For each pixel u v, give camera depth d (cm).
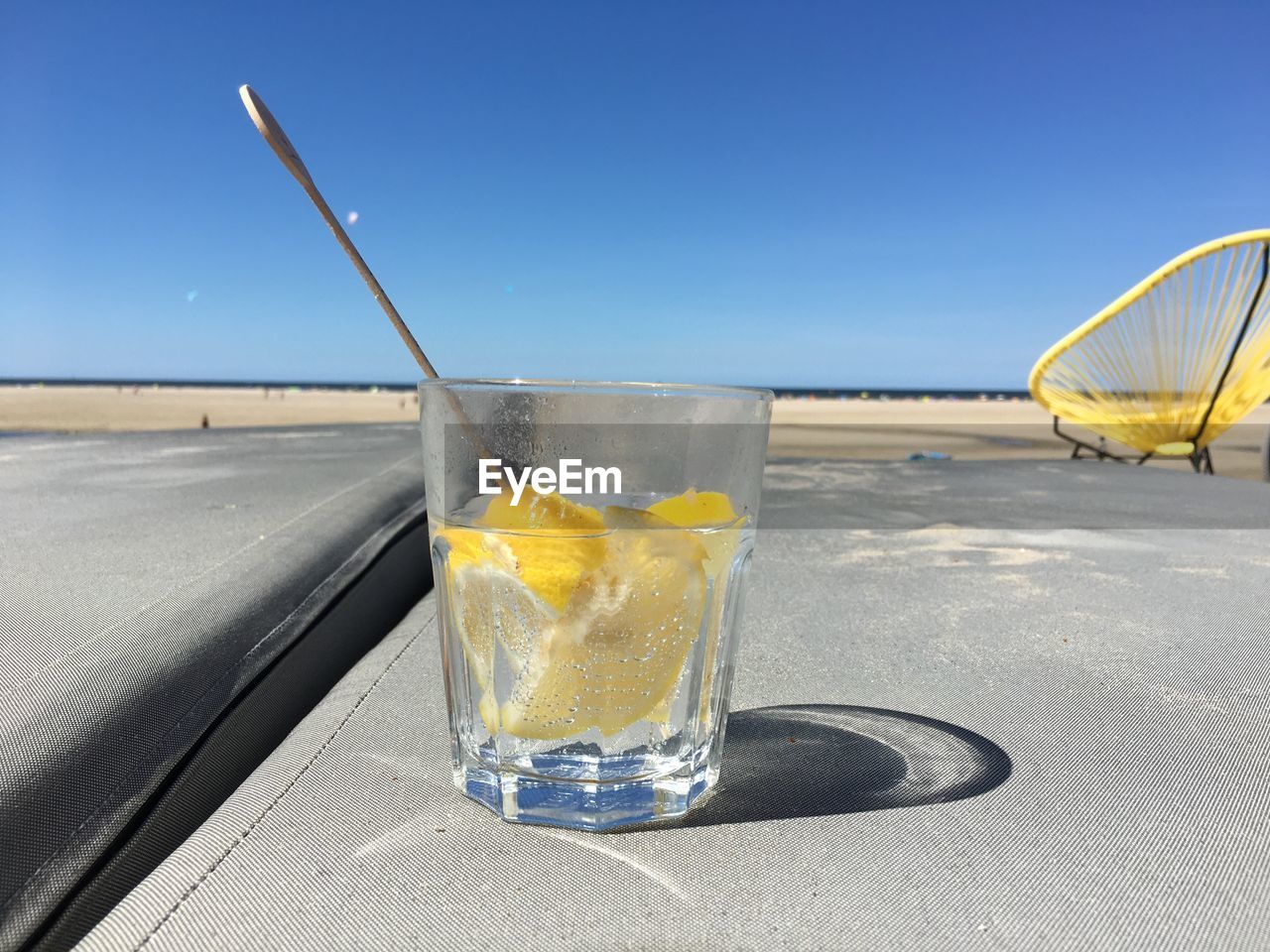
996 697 27
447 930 17
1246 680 28
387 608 35
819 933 16
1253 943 16
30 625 26
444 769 22
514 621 20
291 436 91
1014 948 16
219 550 36
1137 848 19
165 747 21
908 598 36
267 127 19
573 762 20
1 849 17
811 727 25
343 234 21
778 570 41
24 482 57
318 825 20
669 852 19
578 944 16
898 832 20
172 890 17
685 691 20
